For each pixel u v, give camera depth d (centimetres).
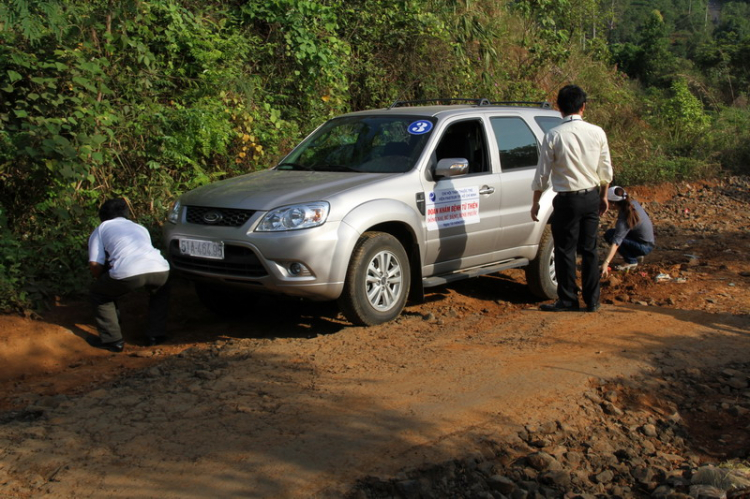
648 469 390
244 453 369
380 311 589
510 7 1562
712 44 2583
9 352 539
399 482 345
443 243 628
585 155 600
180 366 516
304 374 486
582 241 636
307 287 541
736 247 955
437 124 647
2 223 642
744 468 392
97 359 552
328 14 1072
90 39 802
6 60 708
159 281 569
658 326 601
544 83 1548
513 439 402
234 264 555
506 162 690
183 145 811
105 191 773
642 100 1778
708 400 480
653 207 1285
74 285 641
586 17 1645
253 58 1025
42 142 651
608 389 477
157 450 374
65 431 399
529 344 555
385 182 590
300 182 594
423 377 479
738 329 600
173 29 884
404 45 1216
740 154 1570
